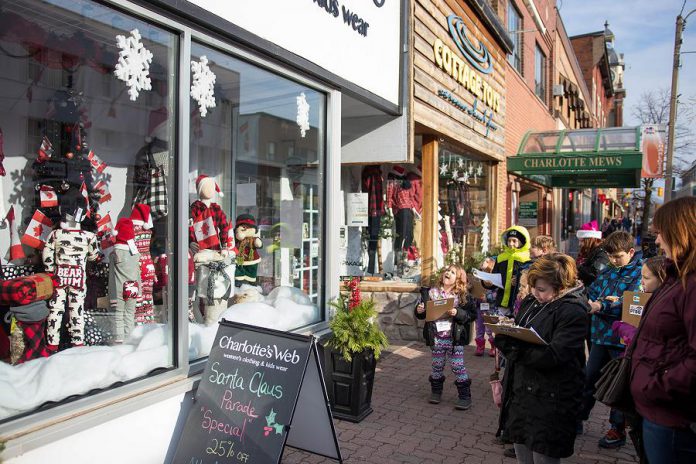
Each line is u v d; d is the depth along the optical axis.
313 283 5.67
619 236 4.62
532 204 17.02
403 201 8.70
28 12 3.61
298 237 5.70
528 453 3.36
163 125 3.97
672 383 2.39
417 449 4.51
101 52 4.01
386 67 6.68
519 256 6.04
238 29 4.21
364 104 6.51
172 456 3.61
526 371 3.28
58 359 3.38
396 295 8.27
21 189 3.92
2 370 3.14
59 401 3.13
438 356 5.57
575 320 3.19
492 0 12.18
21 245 3.87
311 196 5.69
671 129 15.02
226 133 5.24
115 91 4.12
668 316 2.47
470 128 9.55
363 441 4.65
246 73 4.75
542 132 13.65
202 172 5.02
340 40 5.65
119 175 4.24
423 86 7.50
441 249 8.74
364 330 5.07
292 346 3.50
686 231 2.44
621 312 4.45
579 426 4.93
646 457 2.61
